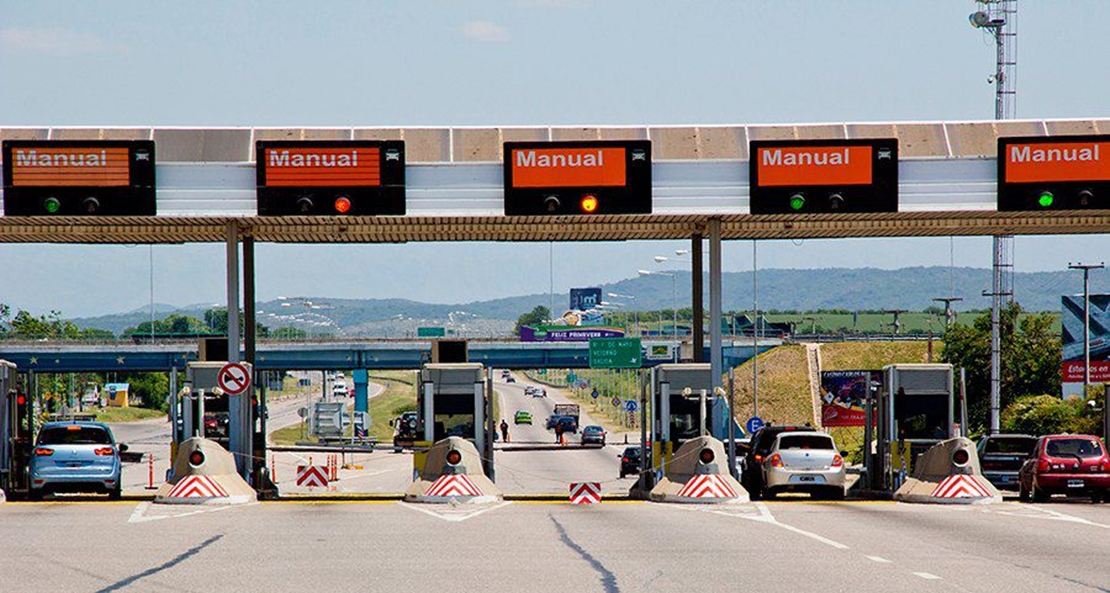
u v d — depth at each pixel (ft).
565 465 586.86
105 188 236.02
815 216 261.65
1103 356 579.48
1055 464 222.69
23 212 235.20
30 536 153.89
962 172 241.76
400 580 114.11
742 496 217.77
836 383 567.59
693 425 263.08
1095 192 241.14
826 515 189.16
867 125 257.34
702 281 291.99
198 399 243.40
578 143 240.32
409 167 239.71
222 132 248.73
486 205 240.32
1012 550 138.00
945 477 220.02
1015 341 610.24
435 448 224.33
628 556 132.26
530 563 126.41
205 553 135.44
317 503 222.89
